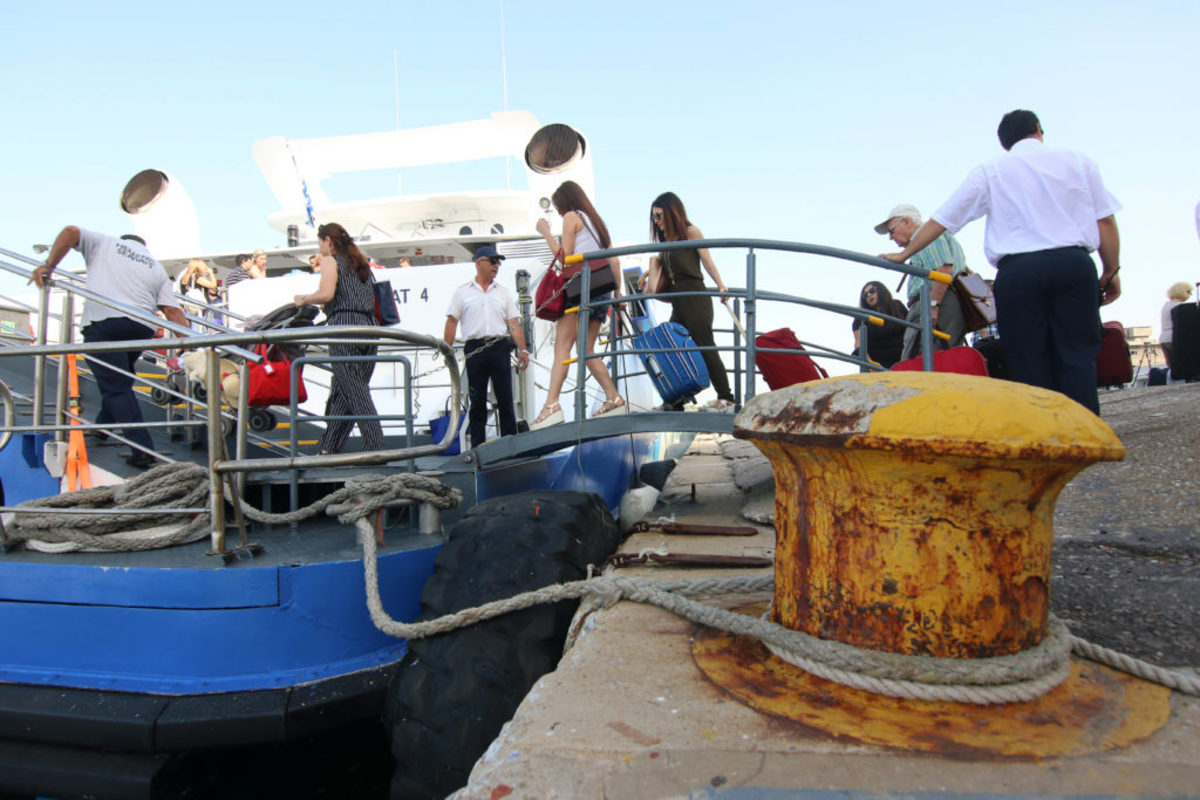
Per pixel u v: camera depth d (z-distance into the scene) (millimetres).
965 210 3891
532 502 3137
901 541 1674
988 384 1708
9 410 3551
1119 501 3350
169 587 2775
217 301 8836
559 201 4754
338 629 2908
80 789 2547
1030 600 1703
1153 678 1729
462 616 2516
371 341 3164
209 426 2926
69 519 3191
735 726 1536
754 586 2352
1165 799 1246
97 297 4270
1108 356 5348
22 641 2863
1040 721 1536
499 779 1361
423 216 9148
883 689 1633
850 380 1811
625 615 2305
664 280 5508
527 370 6453
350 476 3838
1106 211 3717
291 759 3100
